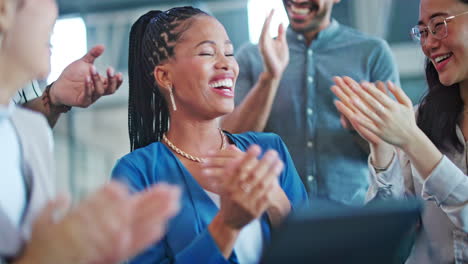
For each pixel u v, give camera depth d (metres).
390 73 2.28
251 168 1.08
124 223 0.74
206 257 1.15
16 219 0.88
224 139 1.46
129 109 1.58
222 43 1.45
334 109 2.19
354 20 3.73
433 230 1.65
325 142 2.16
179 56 1.43
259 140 1.51
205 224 1.31
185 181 1.36
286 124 2.20
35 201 0.90
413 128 1.54
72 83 1.63
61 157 4.82
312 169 2.14
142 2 4.41
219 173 1.19
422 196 1.59
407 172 1.71
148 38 1.50
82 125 5.00
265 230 1.33
